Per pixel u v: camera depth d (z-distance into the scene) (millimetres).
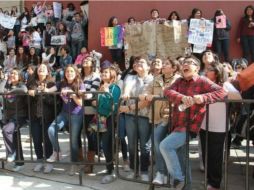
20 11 14727
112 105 5727
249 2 11148
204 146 5293
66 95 5844
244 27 10867
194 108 4871
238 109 5562
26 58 12539
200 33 10219
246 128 5301
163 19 10820
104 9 11930
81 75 6363
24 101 6336
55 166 6629
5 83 7203
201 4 11383
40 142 6309
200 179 5902
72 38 12258
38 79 6457
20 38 13305
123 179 5551
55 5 13242
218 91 4680
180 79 4988
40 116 6125
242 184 5770
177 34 10625
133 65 6059
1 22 13023
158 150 5309
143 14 11742
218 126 5148
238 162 6797
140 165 5758
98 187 5656
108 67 6219
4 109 6348
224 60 10633
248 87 5523
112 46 11227
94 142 6160
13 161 6250
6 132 6223
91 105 6020
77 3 13852
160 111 5324
